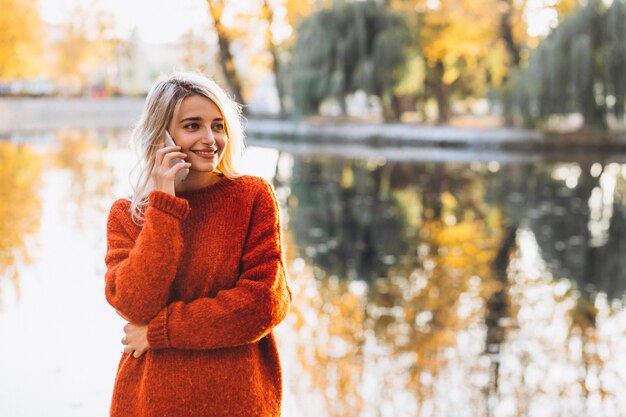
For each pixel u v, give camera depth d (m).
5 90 43.16
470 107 33.59
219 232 1.68
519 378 4.78
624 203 12.72
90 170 15.41
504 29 27.55
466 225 10.63
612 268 8.05
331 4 25.17
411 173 16.70
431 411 4.14
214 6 30.47
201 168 1.67
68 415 3.64
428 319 6.07
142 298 1.57
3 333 4.92
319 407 4.12
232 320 1.59
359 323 5.89
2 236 8.45
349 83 25.39
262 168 17.11
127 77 55.53
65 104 39.75
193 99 1.66
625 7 20.80
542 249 9.06
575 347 5.45
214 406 1.63
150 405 1.62
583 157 20.67
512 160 19.86
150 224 1.58
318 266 7.92
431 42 27.56
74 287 6.19
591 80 21.08
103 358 4.48
